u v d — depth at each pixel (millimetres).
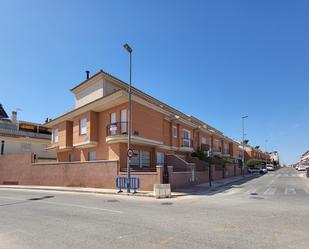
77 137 27125
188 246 6117
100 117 25781
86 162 23562
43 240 6664
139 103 23891
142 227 8016
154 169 24266
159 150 27281
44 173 27219
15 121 42875
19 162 30109
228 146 57219
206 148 38562
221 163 38062
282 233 7332
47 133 44344
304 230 7691
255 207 12336
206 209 11672
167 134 29500
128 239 6699
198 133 38844
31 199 15617
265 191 20312
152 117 25625
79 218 9484
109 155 23797
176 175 21953
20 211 11148
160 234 7184
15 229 7855
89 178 23141
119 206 12570
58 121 30594
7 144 36812
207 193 19203
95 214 10297
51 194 18875
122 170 21828
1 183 31688
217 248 5988
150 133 25000
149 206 12609
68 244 6316
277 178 37500
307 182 29672
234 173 43250
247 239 6715
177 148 30859
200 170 30484
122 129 23188
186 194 18234
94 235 7102
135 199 15664
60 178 25609
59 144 29969
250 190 21219
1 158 32344
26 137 38531
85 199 15516
